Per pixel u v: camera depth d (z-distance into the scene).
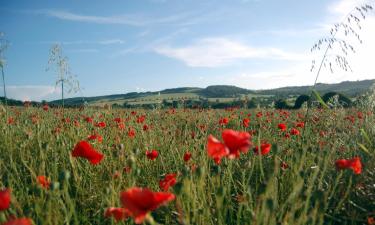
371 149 6.19
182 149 6.20
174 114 12.61
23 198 3.91
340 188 4.38
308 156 5.31
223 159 5.25
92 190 4.64
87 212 4.29
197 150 5.83
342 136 7.52
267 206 2.79
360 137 7.37
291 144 6.56
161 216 4.07
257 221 2.82
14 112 11.38
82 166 5.34
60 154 5.68
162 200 2.08
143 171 5.36
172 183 3.05
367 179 4.91
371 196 4.57
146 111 13.68
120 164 4.74
